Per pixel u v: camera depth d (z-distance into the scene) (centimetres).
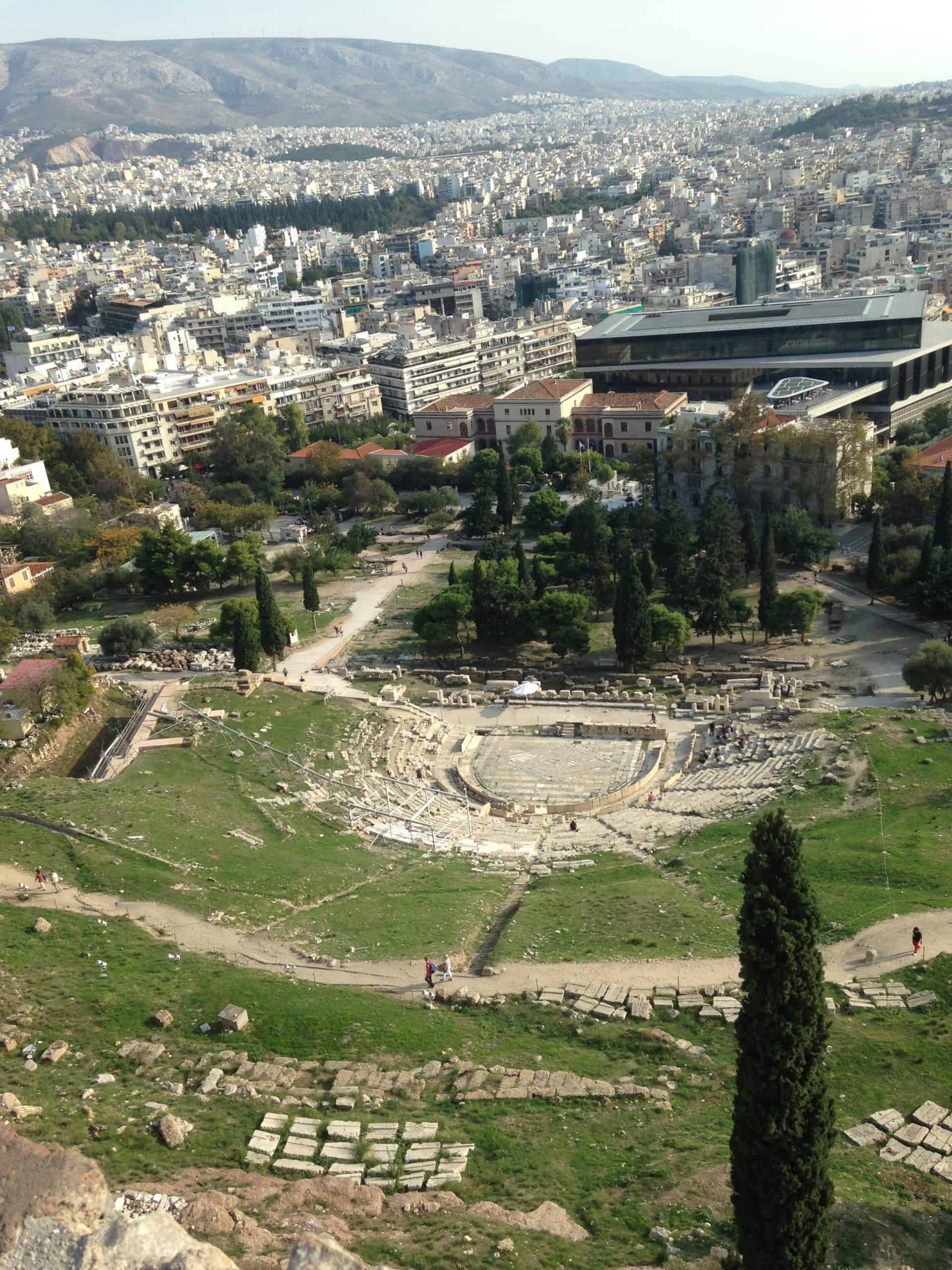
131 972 6600
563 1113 5325
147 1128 5025
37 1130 4894
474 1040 6031
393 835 10231
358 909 7956
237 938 7300
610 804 11038
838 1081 5550
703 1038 6019
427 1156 4922
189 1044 5862
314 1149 4947
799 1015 3847
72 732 12238
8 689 11912
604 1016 6238
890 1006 6162
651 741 12550
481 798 11425
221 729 12238
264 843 9425
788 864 3881
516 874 9050
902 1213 4622
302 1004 6231
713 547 16325
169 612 17938
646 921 7450
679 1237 4422
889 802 9194
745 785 10556
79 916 7406
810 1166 3894
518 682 14800
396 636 17088
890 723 11312
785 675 14225
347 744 12475
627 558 14812
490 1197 4712
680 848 9200
